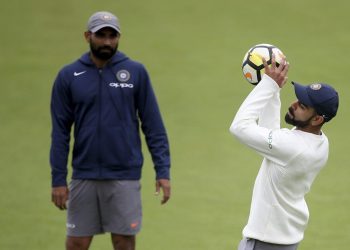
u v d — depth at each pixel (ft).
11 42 190.19
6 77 171.94
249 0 214.07
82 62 74.18
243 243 64.13
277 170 61.67
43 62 180.34
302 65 176.14
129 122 74.38
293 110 62.59
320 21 201.46
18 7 209.87
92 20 72.74
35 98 161.79
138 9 208.54
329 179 125.08
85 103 73.46
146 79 75.20
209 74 173.68
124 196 74.69
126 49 185.37
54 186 74.23
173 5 211.41
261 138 61.11
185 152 136.15
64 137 74.49
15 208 110.93
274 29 197.06
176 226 105.60
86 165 74.28
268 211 62.23
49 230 102.94
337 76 171.12
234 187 121.49
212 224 106.73
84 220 75.51
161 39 191.72
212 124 149.18
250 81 67.67
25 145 138.92
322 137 63.16
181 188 120.57
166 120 150.41
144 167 129.08
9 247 95.96
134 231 75.46
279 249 62.90
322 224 106.63
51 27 198.49
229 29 197.36
